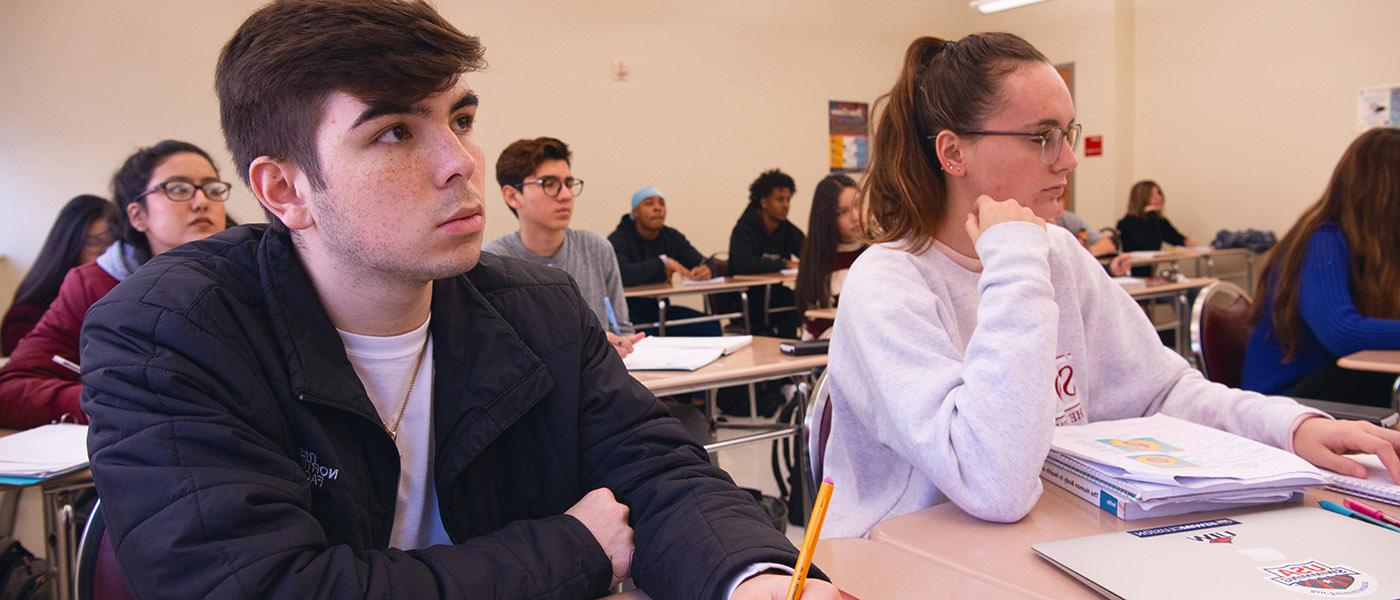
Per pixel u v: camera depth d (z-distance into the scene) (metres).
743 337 2.41
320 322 0.78
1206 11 6.95
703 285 4.43
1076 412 1.15
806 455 1.27
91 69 4.36
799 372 2.04
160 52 4.52
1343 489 0.86
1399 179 1.99
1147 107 7.39
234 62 0.72
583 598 0.76
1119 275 4.54
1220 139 6.97
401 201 0.70
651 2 6.14
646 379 1.86
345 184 0.70
